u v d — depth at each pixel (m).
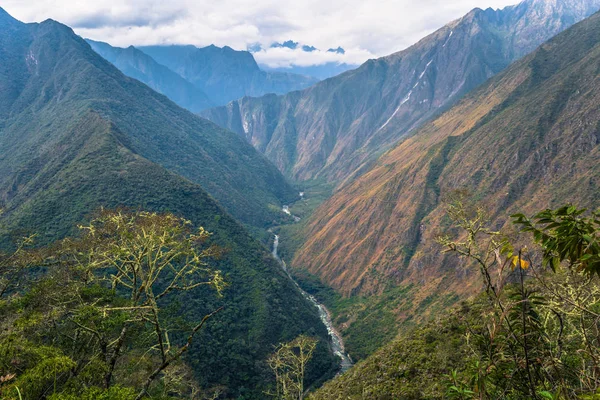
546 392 4.19
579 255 4.43
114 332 15.20
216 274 15.48
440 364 21.77
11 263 20.80
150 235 14.09
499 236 5.47
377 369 27.34
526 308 4.76
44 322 14.30
